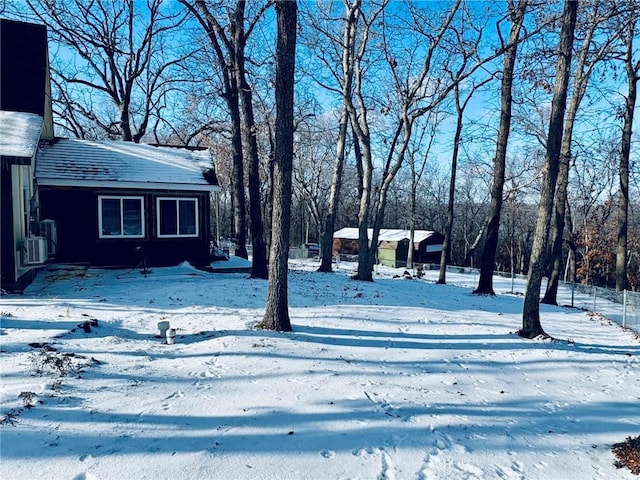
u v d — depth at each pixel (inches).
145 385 193.6
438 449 163.8
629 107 724.0
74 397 174.2
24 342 228.7
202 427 161.9
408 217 2097.7
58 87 938.7
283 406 185.0
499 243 2091.5
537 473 153.9
